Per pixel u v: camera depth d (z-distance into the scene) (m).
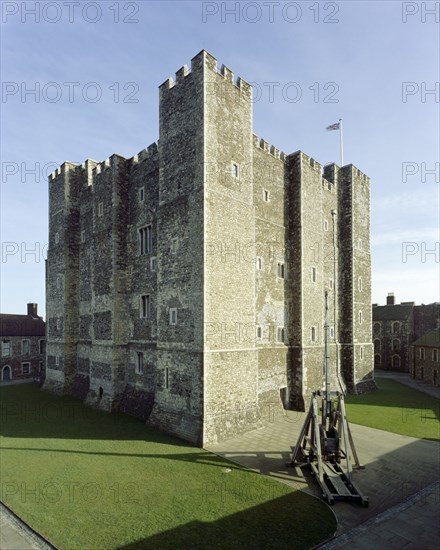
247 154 23.03
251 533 10.51
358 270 34.88
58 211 34.94
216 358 19.52
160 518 11.23
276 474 14.60
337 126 35.62
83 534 10.39
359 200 35.81
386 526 10.98
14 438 19.06
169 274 21.70
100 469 14.98
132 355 26.00
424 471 14.97
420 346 44.22
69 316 33.03
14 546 9.95
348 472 13.25
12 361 44.34
